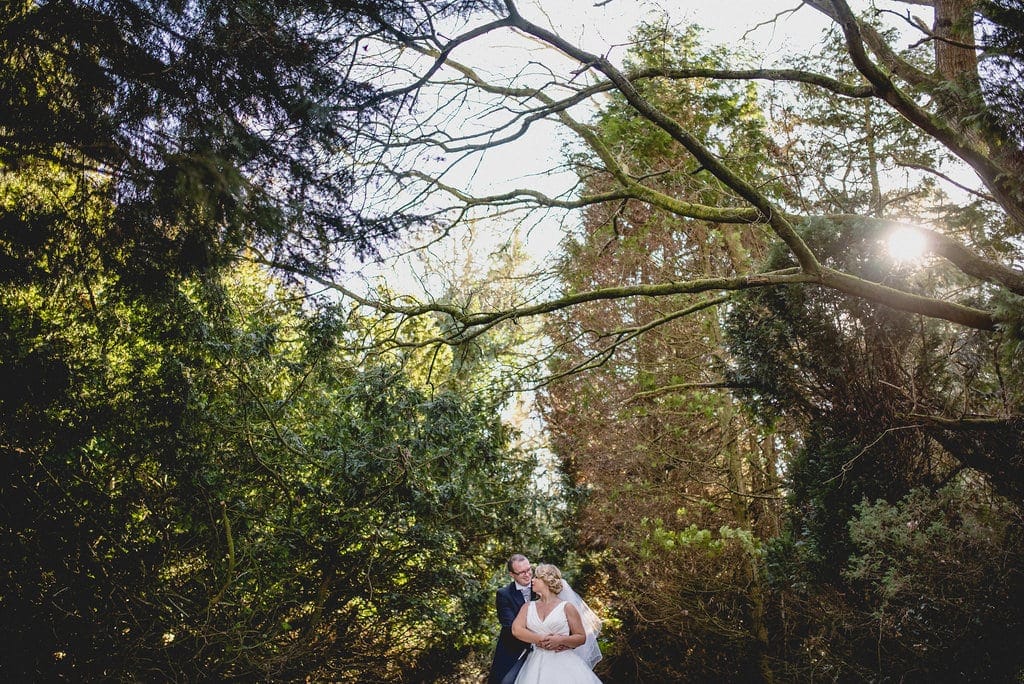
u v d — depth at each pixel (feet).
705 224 43.11
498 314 27.55
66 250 17.07
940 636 25.30
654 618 41.78
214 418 28.04
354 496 31.42
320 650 31.22
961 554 24.59
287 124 15.81
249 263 19.77
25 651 21.49
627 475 44.80
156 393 26.30
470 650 40.55
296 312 29.19
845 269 27.71
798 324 28.04
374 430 32.09
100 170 15.64
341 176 16.76
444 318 35.88
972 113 22.98
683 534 38.29
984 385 28.14
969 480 29.14
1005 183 24.44
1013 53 21.22
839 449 30.89
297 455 31.17
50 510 23.04
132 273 16.79
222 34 15.46
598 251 43.04
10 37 14.52
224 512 27.30
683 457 44.34
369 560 31.65
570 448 45.55
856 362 28.27
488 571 38.63
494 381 36.47
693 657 41.19
